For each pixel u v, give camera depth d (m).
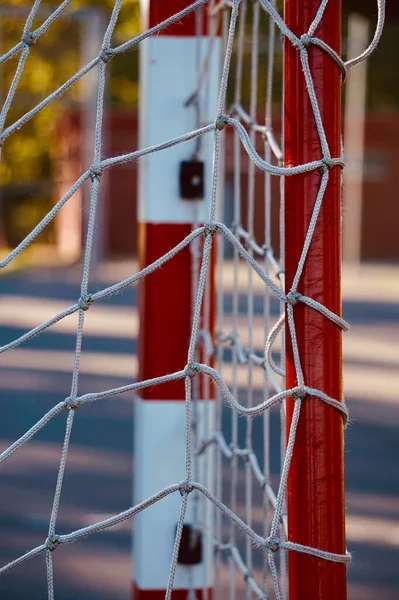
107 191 28.17
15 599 4.62
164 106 2.94
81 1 22.84
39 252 29.17
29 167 29.55
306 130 1.71
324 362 1.69
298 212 1.71
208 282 2.93
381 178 31.19
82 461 7.19
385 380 11.30
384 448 7.93
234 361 2.87
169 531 2.90
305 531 1.70
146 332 2.93
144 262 2.95
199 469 2.94
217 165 1.82
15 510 5.95
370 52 1.77
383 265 28.50
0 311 16.59
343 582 1.69
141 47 3.05
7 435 8.04
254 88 2.61
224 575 4.68
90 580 4.89
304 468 1.70
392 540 5.61
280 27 1.72
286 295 1.70
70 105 26.48
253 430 7.48
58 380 10.52
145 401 2.92
